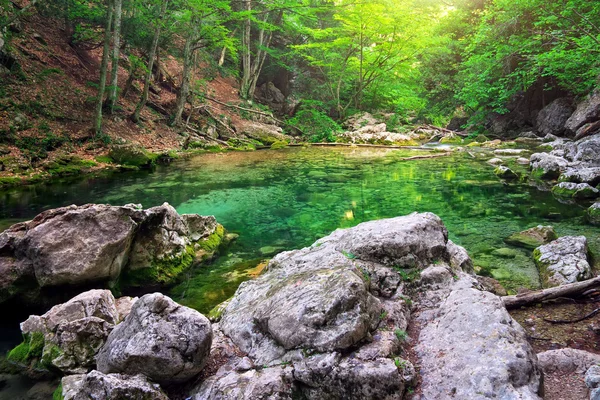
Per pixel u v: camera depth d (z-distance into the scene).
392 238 3.88
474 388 2.48
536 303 4.23
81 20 16.92
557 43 14.50
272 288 3.52
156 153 14.86
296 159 16.00
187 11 17.19
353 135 22.11
